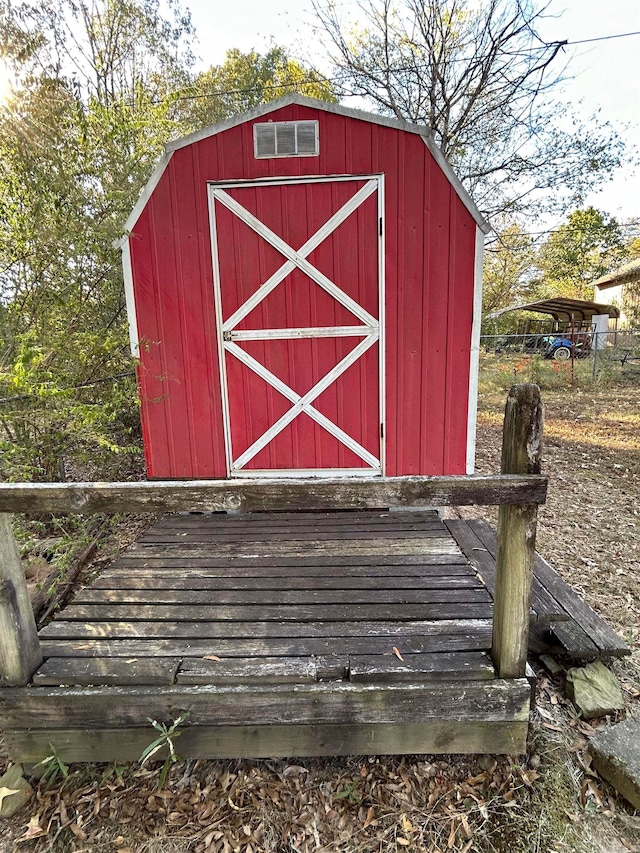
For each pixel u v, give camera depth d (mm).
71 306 3043
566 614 2268
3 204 2896
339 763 1822
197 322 3480
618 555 3504
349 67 10219
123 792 1732
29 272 3088
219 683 1729
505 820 1600
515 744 1766
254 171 3256
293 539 2900
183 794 1719
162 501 1515
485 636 1913
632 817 1591
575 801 1650
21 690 1726
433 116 9859
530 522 1569
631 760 1656
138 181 4000
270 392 3557
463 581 2354
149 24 9992
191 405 3605
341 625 2006
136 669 1762
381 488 1497
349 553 2686
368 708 1719
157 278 3438
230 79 14297
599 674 2154
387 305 3375
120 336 3158
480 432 7953
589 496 4719
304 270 3369
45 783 1778
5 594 1663
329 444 3602
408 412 3518
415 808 1651
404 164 3184
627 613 2791
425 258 3297
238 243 3363
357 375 3488
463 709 1721
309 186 3258
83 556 3178
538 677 2246
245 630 1985
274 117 3184
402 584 2332
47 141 3508
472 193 10617
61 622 2059
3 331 2977
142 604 2197
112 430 4156
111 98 6773
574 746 1854
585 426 7695
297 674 1721
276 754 1785
